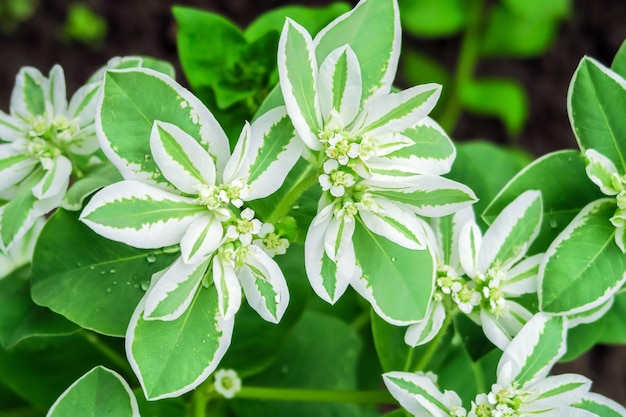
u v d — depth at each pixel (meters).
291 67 0.41
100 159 0.48
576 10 0.92
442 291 0.45
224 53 0.53
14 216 0.45
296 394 0.50
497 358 0.51
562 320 0.45
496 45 0.77
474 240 0.45
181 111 0.42
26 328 0.47
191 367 0.42
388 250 0.43
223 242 0.42
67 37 0.85
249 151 0.42
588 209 0.46
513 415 0.44
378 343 0.48
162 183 0.42
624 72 0.47
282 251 0.43
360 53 0.43
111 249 0.45
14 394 0.56
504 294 0.46
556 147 0.91
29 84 0.47
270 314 0.42
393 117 0.42
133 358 0.42
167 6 0.87
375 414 0.55
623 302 0.52
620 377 0.82
